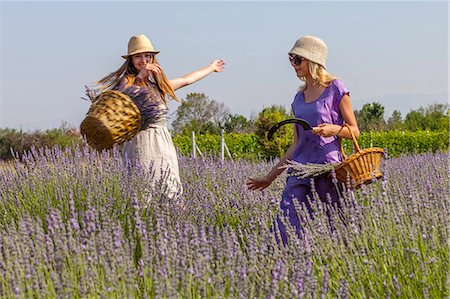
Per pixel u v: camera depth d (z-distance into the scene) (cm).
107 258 385
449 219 445
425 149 2262
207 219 620
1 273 373
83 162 696
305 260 425
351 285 416
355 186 513
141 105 627
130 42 683
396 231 450
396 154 2219
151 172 629
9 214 618
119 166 648
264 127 2152
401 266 417
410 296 397
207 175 772
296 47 550
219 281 374
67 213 589
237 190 712
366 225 468
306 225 503
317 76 545
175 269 385
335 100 543
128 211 586
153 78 691
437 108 3881
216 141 2186
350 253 452
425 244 427
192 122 5000
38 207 623
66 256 391
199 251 405
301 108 554
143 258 402
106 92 606
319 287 415
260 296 369
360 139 2264
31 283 366
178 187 662
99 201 600
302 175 545
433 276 405
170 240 423
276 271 377
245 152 2178
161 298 350
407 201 482
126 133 604
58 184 644
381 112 3881
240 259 392
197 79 736
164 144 657
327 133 517
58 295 348
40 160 696
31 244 407
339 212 530
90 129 601
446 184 630
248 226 590
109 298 357
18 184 666
